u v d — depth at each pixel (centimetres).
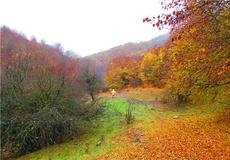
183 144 2167
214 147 2002
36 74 3388
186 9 1969
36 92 3158
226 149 1934
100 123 3609
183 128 2650
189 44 2370
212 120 2733
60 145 2980
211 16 2025
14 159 2891
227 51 2214
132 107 4431
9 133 2938
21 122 2953
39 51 7250
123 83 8781
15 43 7575
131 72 8688
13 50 6450
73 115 3241
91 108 3375
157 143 2317
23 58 4216
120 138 2770
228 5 2006
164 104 4569
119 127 3291
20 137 2939
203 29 2127
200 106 3694
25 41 8338
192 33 2144
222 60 2223
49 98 3166
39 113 3000
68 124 3102
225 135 2238
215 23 2081
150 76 7300
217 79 2477
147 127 2994
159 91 6328
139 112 4066
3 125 2952
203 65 2348
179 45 2506
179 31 2117
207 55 2255
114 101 5209
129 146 2412
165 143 2272
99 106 3591
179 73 2742
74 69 6094
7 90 3122
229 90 2800
